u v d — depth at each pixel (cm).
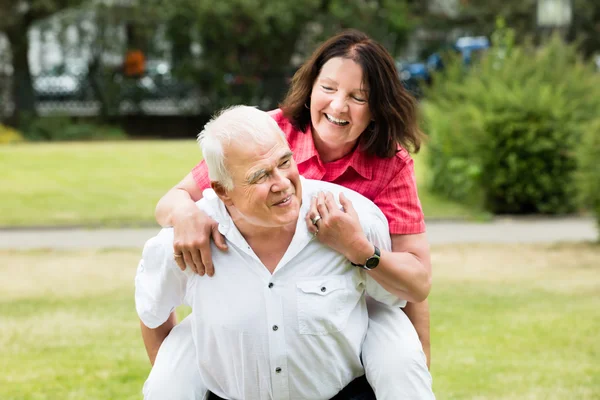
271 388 294
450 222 1138
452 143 1240
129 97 2481
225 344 292
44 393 514
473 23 2936
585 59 3095
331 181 326
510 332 636
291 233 292
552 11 1819
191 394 305
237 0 2336
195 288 296
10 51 2411
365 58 308
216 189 286
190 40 2442
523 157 1168
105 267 873
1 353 593
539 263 888
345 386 310
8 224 1086
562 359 575
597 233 1050
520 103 1163
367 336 310
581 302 726
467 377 538
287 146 281
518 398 497
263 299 288
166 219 308
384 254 293
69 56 2564
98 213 1151
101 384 532
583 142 1000
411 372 298
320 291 289
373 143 318
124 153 1708
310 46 2481
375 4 2550
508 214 1198
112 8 2453
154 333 322
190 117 2494
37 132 2292
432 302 727
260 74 2489
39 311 706
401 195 321
